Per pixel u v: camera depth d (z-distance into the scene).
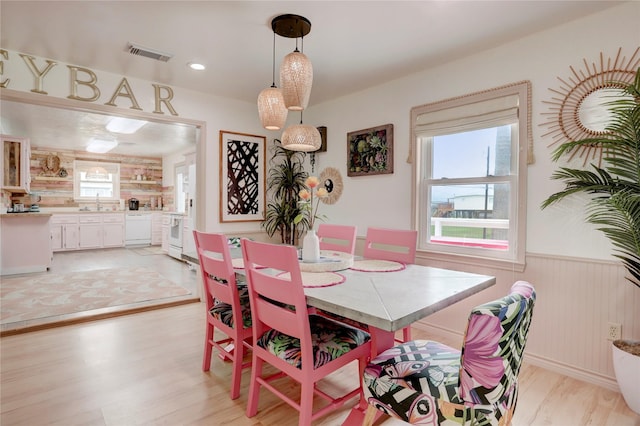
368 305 1.32
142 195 8.40
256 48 2.64
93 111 3.08
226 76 3.23
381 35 2.41
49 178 7.25
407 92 3.18
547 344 2.35
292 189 4.36
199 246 2.26
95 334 2.86
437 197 3.05
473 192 2.80
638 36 1.98
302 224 4.34
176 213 6.40
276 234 4.41
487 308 1.08
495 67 2.59
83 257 6.54
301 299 1.44
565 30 2.25
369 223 3.55
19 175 5.35
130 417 1.76
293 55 1.84
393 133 3.30
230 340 2.41
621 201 1.80
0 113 4.34
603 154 2.10
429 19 2.20
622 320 2.05
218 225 3.90
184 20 2.24
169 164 8.21
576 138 2.21
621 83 1.85
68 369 2.26
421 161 3.14
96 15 2.18
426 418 1.22
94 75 3.04
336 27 2.31
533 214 2.40
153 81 3.36
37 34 2.42
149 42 2.55
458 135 2.89
